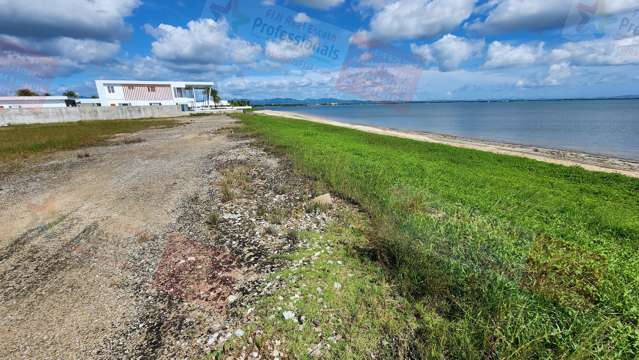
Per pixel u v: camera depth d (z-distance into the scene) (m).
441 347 2.47
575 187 8.37
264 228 5.15
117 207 6.23
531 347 2.35
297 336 2.70
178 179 8.35
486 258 3.71
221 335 2.76
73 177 8.65
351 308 3.04
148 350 2.64
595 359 2.21
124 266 4.05
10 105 42.88
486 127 35.00
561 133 27.91
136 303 3.29
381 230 4.61
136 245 4.63
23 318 3.09
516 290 3.00
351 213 5.66
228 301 3.25
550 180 8.99
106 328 2.93
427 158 12.40
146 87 45.81
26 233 5.08
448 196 6.62
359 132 23.92
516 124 38.41
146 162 10.66
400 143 17.31
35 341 2.78
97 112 33.81
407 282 3.35
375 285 3.41
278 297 3.25
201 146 14.36
